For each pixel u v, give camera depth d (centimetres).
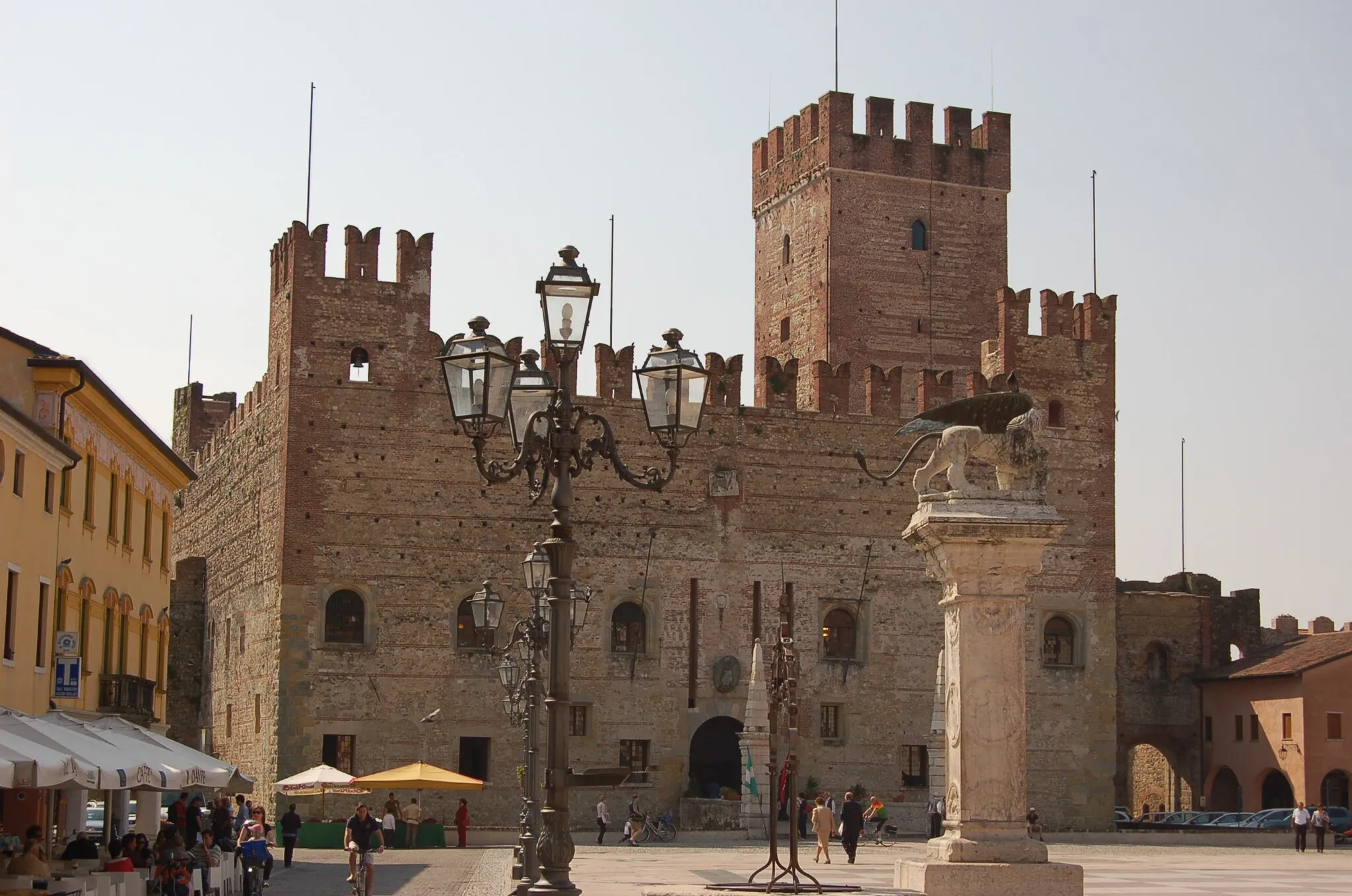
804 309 11844
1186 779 11744
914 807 9362
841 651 9775
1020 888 3266
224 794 7581
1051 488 10219
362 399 9156
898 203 11719
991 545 3409
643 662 9425
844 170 11650
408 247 9281
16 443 5103
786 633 3978
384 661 9031
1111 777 10069
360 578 9056
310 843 8262
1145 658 11775
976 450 3522
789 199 12125
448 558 9169
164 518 7512
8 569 5038
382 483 9138
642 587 9456
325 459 9081
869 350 11550
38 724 4012
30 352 5672
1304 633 13300
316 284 9162
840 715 9700
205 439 12988
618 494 9494
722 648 9550
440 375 9262
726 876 5538
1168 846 9069
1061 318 10412
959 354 11706
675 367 2956
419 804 8919
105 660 6353
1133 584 12750
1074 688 10088
